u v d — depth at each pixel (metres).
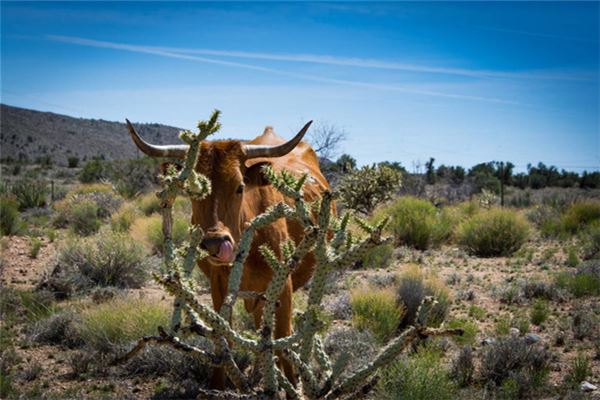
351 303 8.70
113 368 6.85
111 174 37.12
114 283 10.73
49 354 7.35
